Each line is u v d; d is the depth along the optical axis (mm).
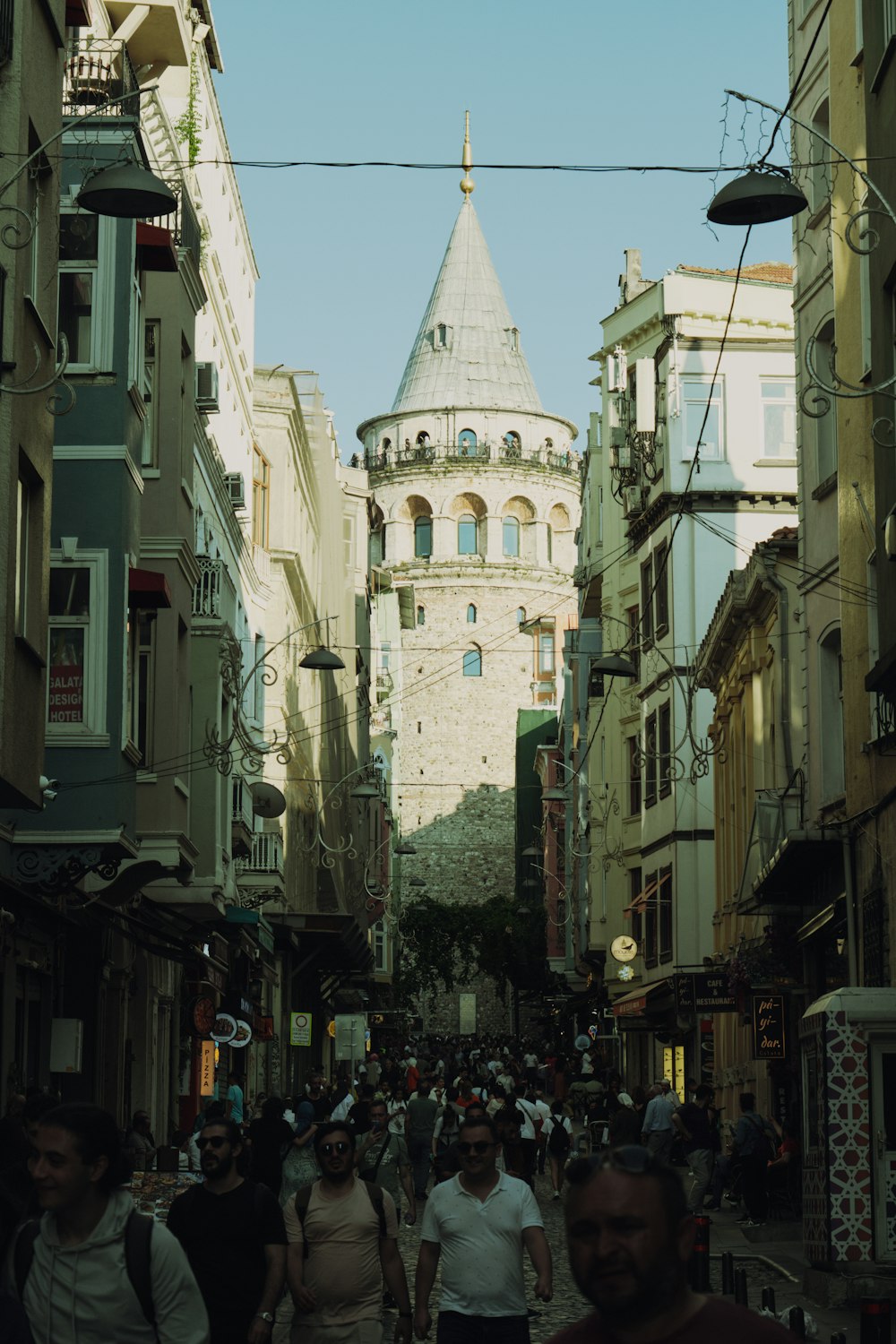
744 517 47094
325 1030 66062
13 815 20453
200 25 36000
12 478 15930
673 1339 3971
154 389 25344
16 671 16234
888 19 19297
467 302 120875
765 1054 29016
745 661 35844
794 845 24031
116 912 24703
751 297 48438
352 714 69500
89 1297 6273
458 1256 9484
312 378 57500
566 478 120062
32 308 16672
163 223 25656
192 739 29438
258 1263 9047
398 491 117938
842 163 24094
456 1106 38031
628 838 51812
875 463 19656
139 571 22078
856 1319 15016
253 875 39812
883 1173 16281
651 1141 27484
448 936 107062
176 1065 33188
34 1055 21672
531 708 117938
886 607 18922
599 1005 60812
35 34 16844
